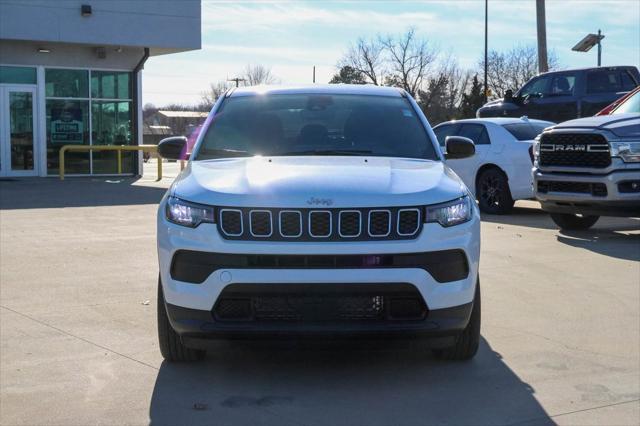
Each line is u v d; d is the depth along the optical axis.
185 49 23.12
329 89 6.20
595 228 11.25
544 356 5.21
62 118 22.39
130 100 23.48
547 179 10.30
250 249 4.31
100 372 4.84
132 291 6.99
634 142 9.48
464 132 13.59
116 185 19.42
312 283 4.28
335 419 4.11
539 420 4.12
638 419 4.14
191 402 4.34
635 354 5.26
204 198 4.49
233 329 4.34
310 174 4.73
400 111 5.93
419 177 4.80
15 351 5.23
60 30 20.94
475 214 4.75
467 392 4.53
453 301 4.45
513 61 70.19
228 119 5.78
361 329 4.31
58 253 8.89
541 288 7.18
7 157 21.66
